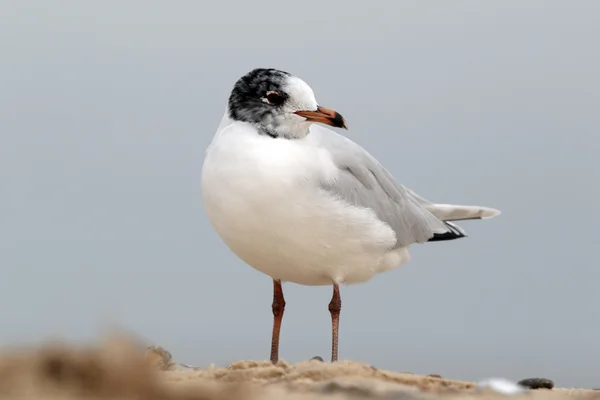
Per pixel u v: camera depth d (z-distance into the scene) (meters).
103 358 7.38
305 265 13.62
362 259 13.95
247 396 7.77
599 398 9.47
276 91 13.30
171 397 7.38
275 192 12.82
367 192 14.23
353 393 8.55
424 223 15.82
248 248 13.41
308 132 13.81
